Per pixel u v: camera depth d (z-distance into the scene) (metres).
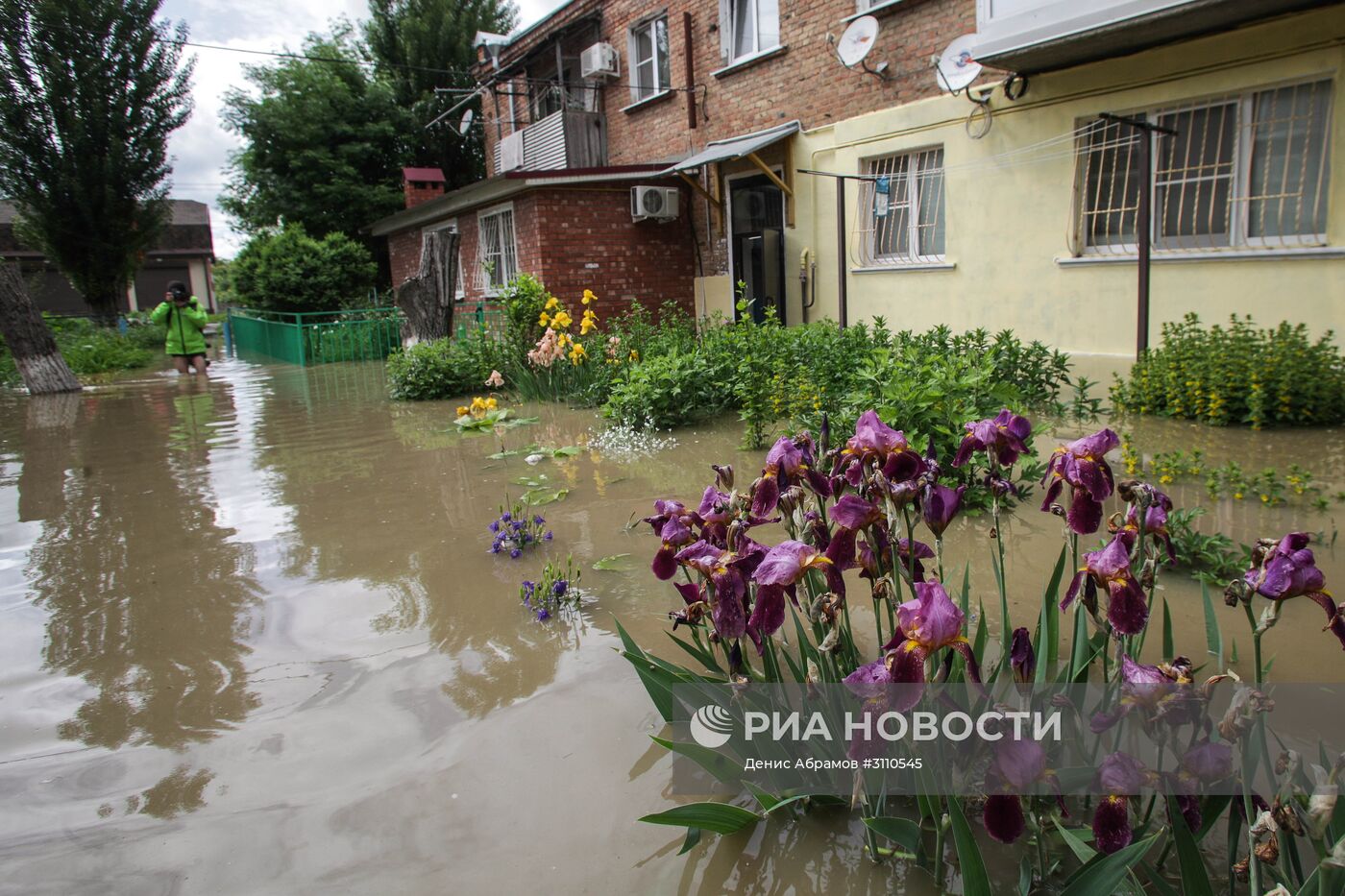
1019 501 4.87
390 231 23.20
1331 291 6.78
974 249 9.63
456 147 27.70
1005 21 7.98
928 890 1.99
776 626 1.95
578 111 16.67
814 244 12.02
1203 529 4.20
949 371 5.38
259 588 4.28
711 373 7.89
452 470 6.74
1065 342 8.83
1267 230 7.28
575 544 4.70
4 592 4.39
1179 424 6.47
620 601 3.87
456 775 2.58
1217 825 2.16
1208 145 7.61
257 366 17.89
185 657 3.52
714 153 12.48
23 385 15.24
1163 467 5.04
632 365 8.79
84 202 21.22
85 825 2.42
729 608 2.06
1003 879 2.01
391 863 2.19
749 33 13.05
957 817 1.68
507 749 2.71
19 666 3.49
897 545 2.29
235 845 2.29
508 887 2.09
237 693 3.18
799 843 2.19
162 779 2.64
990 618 3.37
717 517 2.47
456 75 27.11
